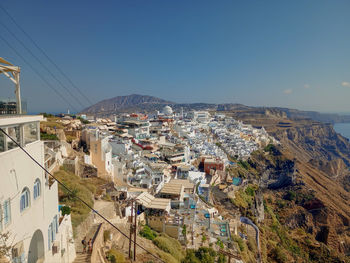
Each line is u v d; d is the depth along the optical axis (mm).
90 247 23547
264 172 142500
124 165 58938
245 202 85188
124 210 39531
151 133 111812
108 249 25938
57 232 19578
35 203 15766
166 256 29688
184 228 42906
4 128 12969
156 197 53469
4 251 11219
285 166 151375
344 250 100625
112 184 46062
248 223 72750
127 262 25047
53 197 19156
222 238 47250
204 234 44188
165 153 85500
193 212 49281
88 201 32219
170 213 45844
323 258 80938
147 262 26266
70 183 34500
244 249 49094
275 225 92375
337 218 111875
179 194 52844
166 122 136375
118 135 90875
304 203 124500
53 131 55094
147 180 55656
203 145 116938
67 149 50250
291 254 73062
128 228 33969
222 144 144875
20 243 13602
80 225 26266
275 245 70250
